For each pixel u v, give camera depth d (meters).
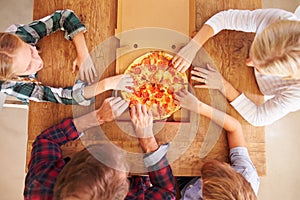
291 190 1.98
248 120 1.29
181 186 1.42
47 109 1.28
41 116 1.28
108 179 0.92
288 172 1.99
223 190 1.11
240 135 1.27
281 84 1.30
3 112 2.00
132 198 1.09
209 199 1.12
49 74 1.30
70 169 0.95
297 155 2.00
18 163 1.98
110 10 1.34
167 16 1.36
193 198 1.33
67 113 1.28
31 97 1.26
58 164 1.11
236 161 1.24
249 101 1.29
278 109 1.29
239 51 1.33
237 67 1.33
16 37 1.21
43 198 1.04
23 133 2.00
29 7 2.05
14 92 1.27
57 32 1.32
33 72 1.26
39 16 1.35
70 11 1.30
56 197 0.94
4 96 1.54
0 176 1.96
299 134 2.01
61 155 1.19
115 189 0.93
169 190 1.13
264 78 1.31
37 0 1.35
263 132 1.29
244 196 1.11
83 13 1.34
